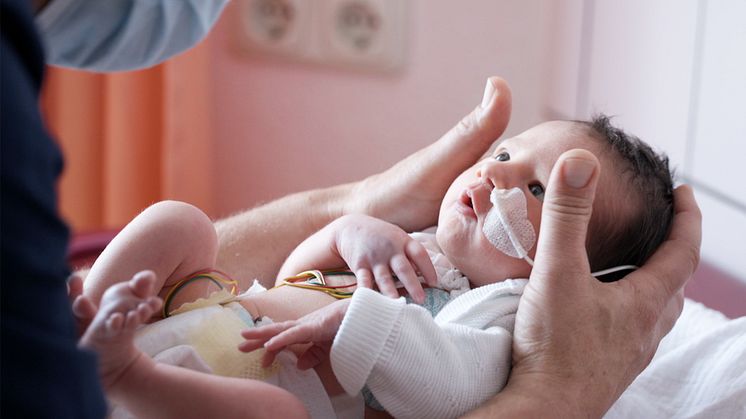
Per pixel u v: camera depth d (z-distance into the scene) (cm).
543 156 89
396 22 164
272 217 111
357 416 83
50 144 42
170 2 64
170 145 180
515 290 85
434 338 74
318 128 179
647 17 125
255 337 74
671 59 121
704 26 115
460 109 162
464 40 158
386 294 86
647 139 128
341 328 71
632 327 76
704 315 106
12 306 38
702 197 118
